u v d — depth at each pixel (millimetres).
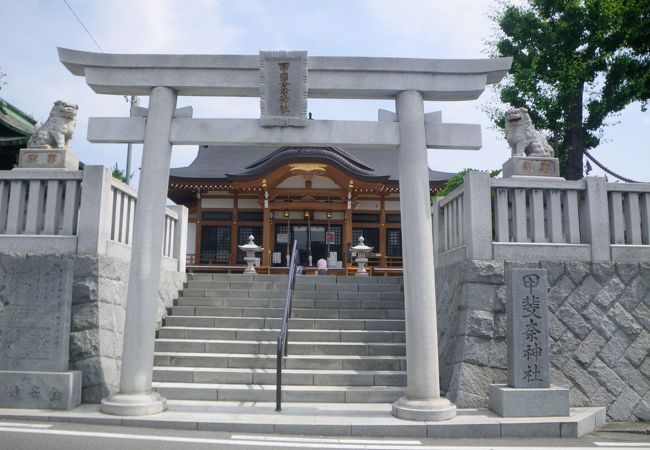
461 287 7367
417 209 6492
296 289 10594
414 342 6262
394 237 22922
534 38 14555
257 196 22484
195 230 23469
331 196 21984
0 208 7277
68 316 6445
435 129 6824
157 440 5199
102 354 6746
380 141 6742
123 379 6172
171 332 8562
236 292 10141
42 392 6164
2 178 7254
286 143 6785
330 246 22641
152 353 6371
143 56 6750
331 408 6512
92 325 6727
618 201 7645
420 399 6098
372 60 6785
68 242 7016
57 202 7266
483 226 7254
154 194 6520
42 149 7402
